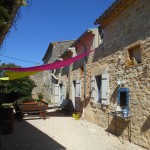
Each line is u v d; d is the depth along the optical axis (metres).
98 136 7.51
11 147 6.17
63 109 14.46
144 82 6.08
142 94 6.16
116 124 7.69
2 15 2.51
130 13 6.94
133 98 6.62
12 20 2.74
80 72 12.05
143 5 6.25
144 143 6.00
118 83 7.33
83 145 6.45
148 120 5.85
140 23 6.36
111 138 7.22
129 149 5.98
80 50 12.20
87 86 10.78
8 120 7.55
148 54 5.93
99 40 9.85
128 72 6.94
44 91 23.94
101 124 9.00
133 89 6.63
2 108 7.68
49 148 6.13
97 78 9.87
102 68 8.84
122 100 7.32
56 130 8.48
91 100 10.08
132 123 6.62
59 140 7.00
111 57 8.15
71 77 13.95
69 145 6.45
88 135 7.67
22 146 6.28
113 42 8.04
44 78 24.31
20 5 2.77
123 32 7.33
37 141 6.85
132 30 6.78
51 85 21.11
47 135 7.66
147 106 5.92
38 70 6.21
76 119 11.02
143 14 6.23
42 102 13.13
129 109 6.80
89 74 10.52
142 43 6.21
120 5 7.24
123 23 7.36
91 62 10.26
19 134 7.74
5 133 7.74
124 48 7.21
